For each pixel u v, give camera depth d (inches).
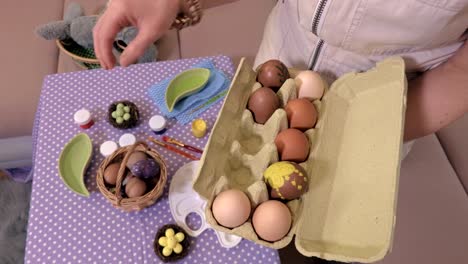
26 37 29.0
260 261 17.0
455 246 20.5
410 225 21.0
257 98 16.8
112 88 22.0
